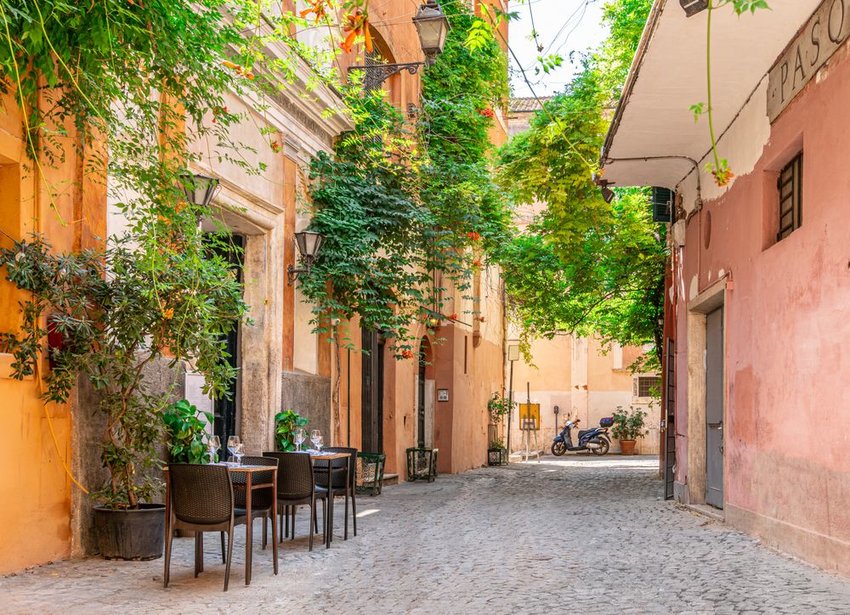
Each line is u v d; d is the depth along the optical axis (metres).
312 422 14.16
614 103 16.84
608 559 8.10
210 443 8.20
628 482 18.84
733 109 10.70
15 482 7.37
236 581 7.23
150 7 6.67
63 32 6.20
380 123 15.49
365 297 14.34
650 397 39.59
